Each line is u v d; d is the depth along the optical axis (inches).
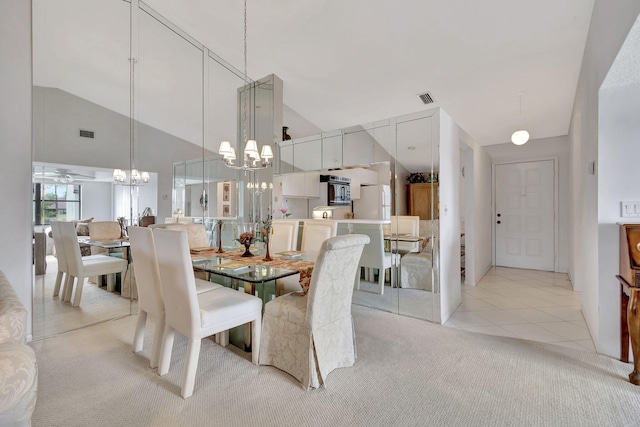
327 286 72.9
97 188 122.9
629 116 86.3
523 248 225.0
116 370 78.7
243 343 92.1
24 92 95.4
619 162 87.2
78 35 113.4
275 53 145.0
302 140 175.0
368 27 118.3
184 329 70.2
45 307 102.8
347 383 73.4
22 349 31.1
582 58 119.8
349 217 154.2
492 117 183.0
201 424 58.9
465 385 72.6
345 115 202.4
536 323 115.6
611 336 88.2
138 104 137.7
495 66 130.8
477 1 97.9
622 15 66.2
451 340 99.2
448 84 149.1
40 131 104.2
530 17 101.5
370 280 139.1
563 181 209.2
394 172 134.4
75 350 90.0
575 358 86.3
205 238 143.9
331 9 111.9
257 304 82.5
